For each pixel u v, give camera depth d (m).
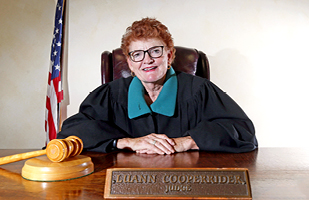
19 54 3.18
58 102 2.70
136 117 1.63
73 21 2.84
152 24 1.50
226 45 2.79
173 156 1.16
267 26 2.80
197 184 0.65
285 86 2.79
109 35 2.82
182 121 1.64
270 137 2.78
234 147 1.28
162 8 2.81
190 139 1.32
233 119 1.50
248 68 2.79
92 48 2.82
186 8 2.81
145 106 1.59
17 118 3.15
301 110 2.78
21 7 3.20
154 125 1.62
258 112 2.79
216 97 1.62
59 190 0.69
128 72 2.13
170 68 1.71
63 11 2.82
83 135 1.35
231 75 2.79
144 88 1.71
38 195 0.65
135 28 1.50
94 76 2.81
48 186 0.73
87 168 0.84
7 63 3.16
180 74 1.78
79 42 2.83
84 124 1.42
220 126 1.37
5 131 3.13
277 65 2.79
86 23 2.84
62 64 2.79
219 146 1.25
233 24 2.80
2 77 3.15
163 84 1.67
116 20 2.83
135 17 2.82
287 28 2.80
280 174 0.82
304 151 1.24
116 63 2.17
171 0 2.81
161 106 1.59
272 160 1.04
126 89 1.77
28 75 3.17
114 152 1.30
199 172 0.67
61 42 2.78
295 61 2.79
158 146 1.25
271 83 2.79
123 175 0.67
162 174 0.67
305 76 2.79
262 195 0.64
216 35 2.79
